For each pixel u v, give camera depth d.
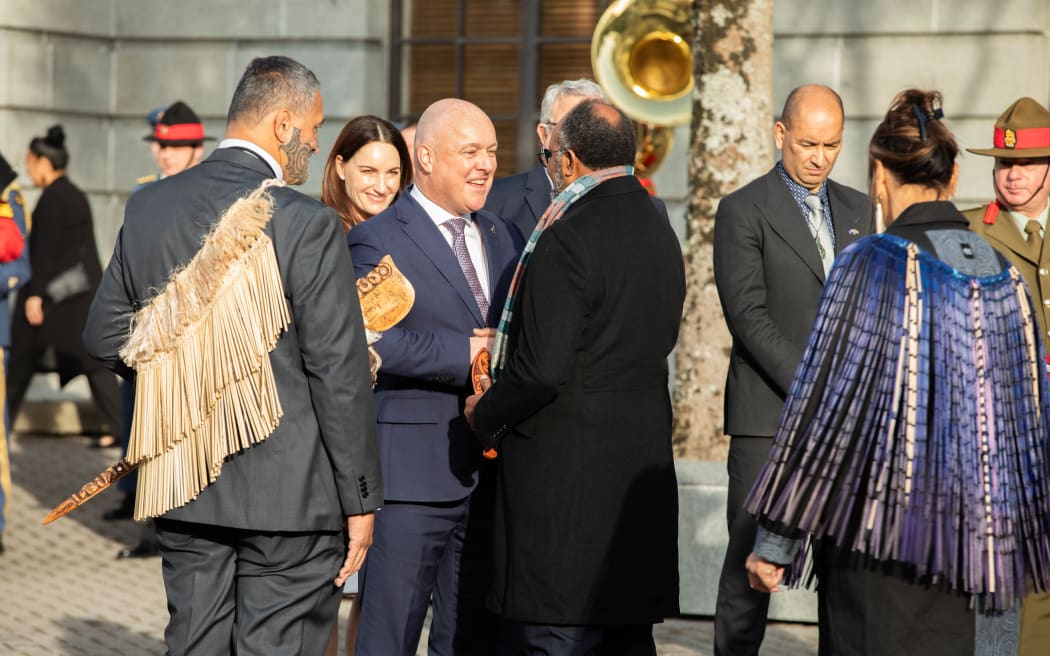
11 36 21.47
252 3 21.66
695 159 13.23
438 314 8.45
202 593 7.16
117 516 16.05
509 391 7.51
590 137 7.84
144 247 7.20
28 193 21.62
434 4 21.80
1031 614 8.72
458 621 8.83
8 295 14.02
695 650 10.95
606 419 7.61
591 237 7.56
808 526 5.84
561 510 7.57
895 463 5.79
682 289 8.00
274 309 6.98
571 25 21.39
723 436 13.02
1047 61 18.91
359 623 8.57
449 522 8.57
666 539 7.78
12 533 15.23
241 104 7.32
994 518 5.85
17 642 11.06
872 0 19.06
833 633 6.07
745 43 13.08
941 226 6.11
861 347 5.87
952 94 18.91
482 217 8.95
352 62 21.45
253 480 7.00
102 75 22.20
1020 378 6.03
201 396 7.02
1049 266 9.10
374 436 7.14
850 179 19.22
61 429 21.33
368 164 9.56
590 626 7.62
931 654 5.89
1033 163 9.13
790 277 9.07
